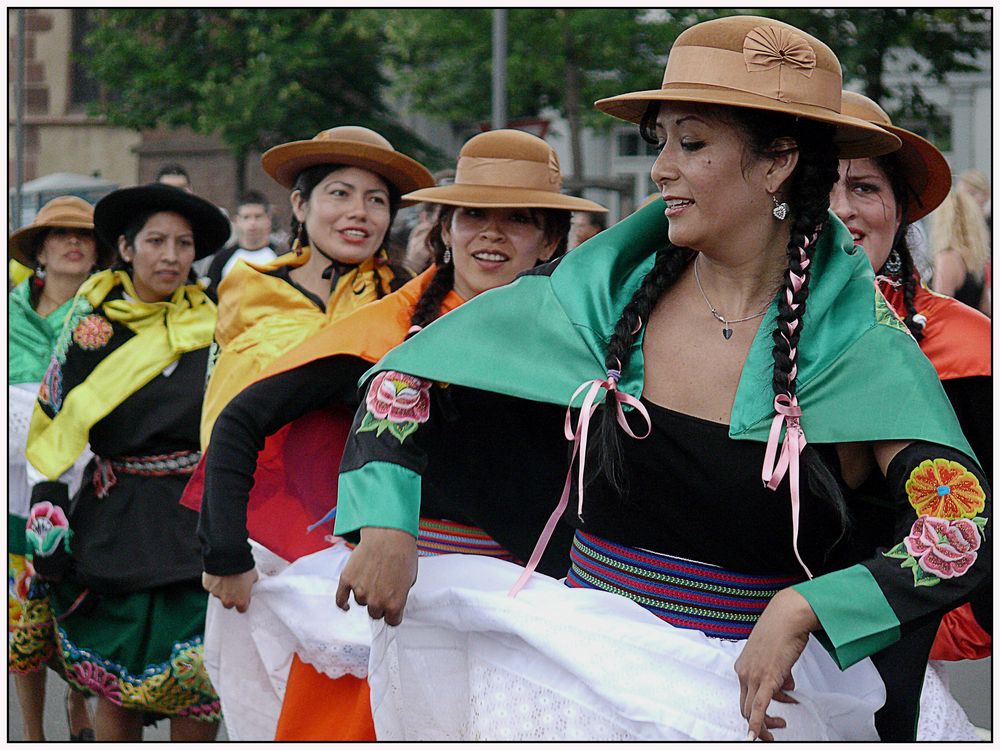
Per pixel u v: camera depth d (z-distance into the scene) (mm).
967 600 2783
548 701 3068
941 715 3553
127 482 5516
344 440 4324
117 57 21766
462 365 3057
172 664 5316
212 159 26984
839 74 2926
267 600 4125
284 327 4926
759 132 2832
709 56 2826
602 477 2988
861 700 3035
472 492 3416
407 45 18703
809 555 2963
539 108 19172
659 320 2990
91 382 5531
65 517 5461
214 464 4102
